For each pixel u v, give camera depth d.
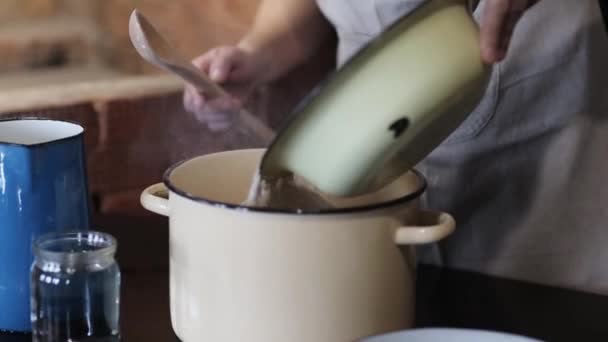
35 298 0.71
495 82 0.98
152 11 1.52
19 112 1.30
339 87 0.63
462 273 0.90
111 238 0.72
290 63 1.19
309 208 0.71
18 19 1.89
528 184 1.03
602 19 1.00
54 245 0.71
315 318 0.67
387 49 0.63
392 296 0.70
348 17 1.08
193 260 0.69
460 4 0.66
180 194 0.69
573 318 0.80
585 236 1.02
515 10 0.70
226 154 0.80
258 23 1.20
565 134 1.02
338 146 0.65
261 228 0.66
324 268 0.66
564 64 1.00
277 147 0.66
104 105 1.29
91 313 0.71
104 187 1.30
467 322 0.80
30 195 0.73
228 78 1.05
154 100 1.31
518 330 0.78
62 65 1.83
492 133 1.01
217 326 0.69
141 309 0.81
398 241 0.68
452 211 1.05
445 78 0.64
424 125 0.66
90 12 1.81
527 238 1.03
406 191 0.76
